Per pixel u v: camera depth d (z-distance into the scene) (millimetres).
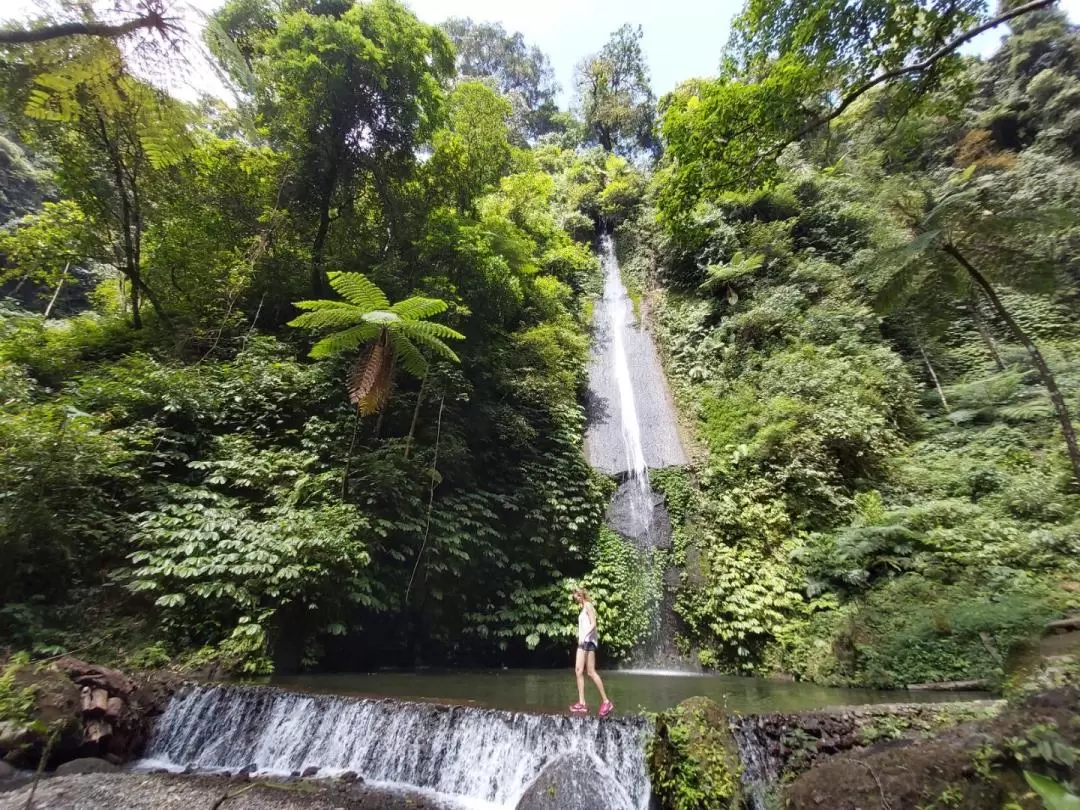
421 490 8906
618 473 11852
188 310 10789
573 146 31750
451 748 4730
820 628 7734
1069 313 13648
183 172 10359
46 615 5879
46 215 10703
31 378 8156
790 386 11742
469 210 14039
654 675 8047
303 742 5133
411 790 4586
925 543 7887
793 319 13758
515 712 4684
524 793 4074
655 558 10000
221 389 8680
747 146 7699
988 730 3436
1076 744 2990
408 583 8188
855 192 18000
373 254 12656
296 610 7074
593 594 9352
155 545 6605
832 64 7082
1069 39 21828
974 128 21531
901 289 5695
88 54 2602
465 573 8984
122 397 7789
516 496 9969
